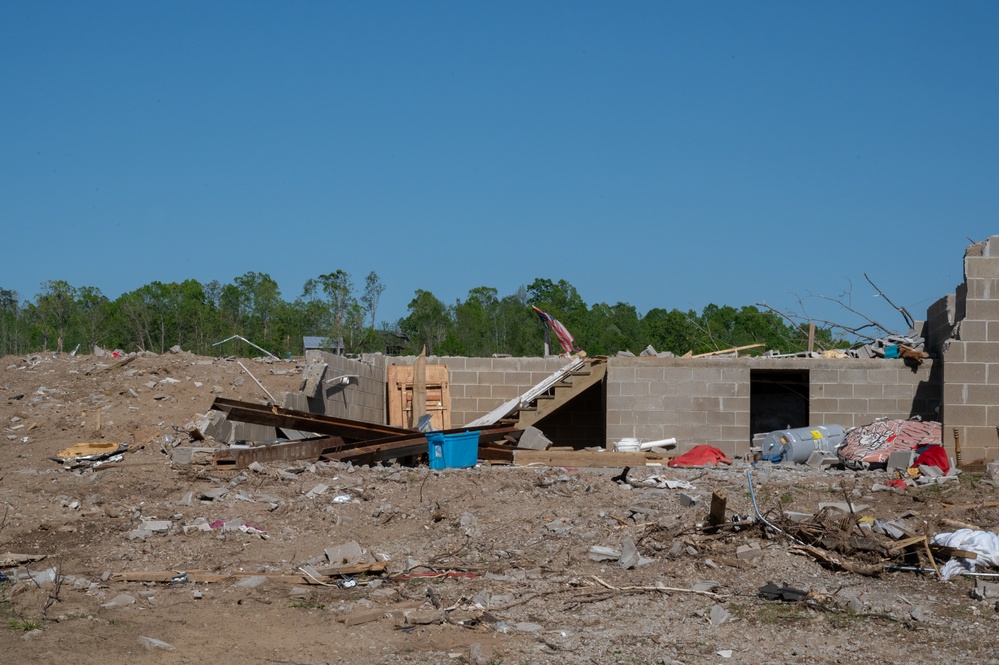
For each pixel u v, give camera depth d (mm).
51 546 11750
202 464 15219
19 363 21266
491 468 16062
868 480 15023
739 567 11016
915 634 8977
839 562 11055
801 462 19672
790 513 12391
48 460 15844
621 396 22188
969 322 19188
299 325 48656
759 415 24531
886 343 22703
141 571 10773
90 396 18719
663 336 49938
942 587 10539
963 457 18969
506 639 8750
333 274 50625
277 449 15750
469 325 52656
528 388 23422
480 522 12664
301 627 8930
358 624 9055
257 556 11469
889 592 10312
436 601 9750
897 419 20438
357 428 17750
